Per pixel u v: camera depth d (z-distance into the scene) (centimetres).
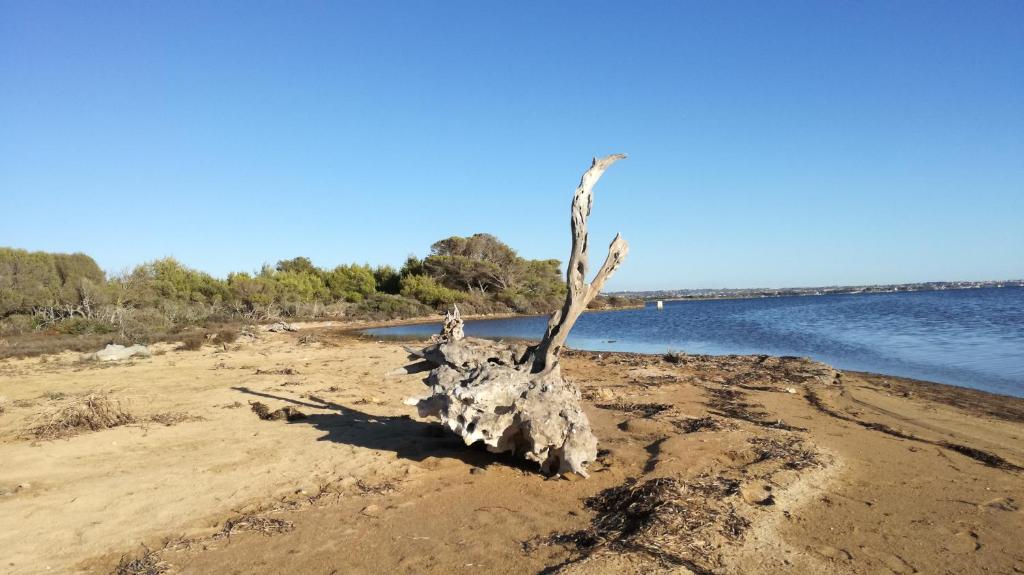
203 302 4162
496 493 551
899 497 548
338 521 481
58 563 408
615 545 416
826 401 1076
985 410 1008
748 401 1054
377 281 6612
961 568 405
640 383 1262
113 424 827
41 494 545
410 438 757
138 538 450
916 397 1136
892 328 3041
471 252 6825
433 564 400
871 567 405
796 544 440
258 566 400
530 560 405
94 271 3647
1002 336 2419
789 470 605
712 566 395
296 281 5247
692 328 3575
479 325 4303
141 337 2278
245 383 1251
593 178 644
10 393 1141
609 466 626
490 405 605
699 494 521
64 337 2383
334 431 802
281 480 586
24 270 3186
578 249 638
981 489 573
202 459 660
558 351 665
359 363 1662
